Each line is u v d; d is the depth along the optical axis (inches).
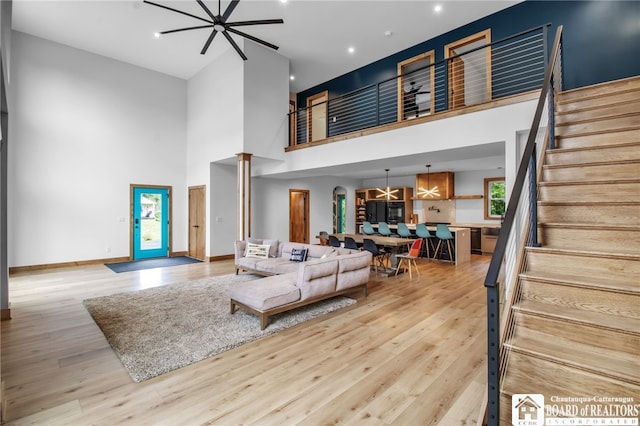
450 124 184.4
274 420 76.9
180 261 301.4
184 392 89.1
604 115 135.9
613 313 75.0
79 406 82.6
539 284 85.7
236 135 267.1
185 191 339.3
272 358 109.4
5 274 145.6
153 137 315.9
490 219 389.1
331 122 342.0
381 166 257.0
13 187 241.1
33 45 249.4
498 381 57.4
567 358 66.9
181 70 316.8
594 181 105.2
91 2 209.3
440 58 255.0
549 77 117.3
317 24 238.8
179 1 209.3
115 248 292.7
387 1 212.5
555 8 201.9
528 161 81.7
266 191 374.9
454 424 74.9
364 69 309.9
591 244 93.3
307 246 229.3
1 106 131.6
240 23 163.8
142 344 118.8
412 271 257.1
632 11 179.2
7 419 76.9
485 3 215.5
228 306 164.6
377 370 100.5
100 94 283.1
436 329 134.4
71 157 267.9
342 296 184.2
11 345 119.3
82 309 161.0
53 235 259.9
